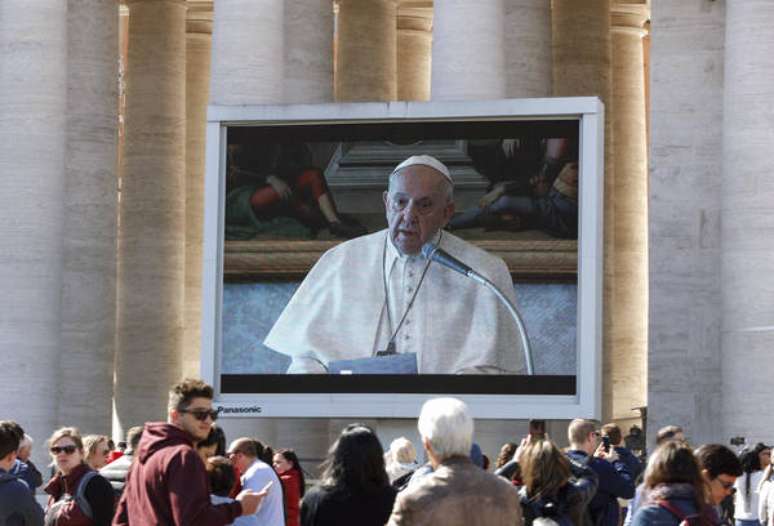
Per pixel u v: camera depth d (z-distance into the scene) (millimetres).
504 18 103438
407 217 88062
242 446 56625
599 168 86625
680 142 95438
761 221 90125
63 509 52188
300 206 89500
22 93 104000
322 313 88938
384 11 134875
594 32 128250
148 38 132750
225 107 89812
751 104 90688
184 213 135125
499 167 87438
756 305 89812
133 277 129750
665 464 42156
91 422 107375
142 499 41312
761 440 89188
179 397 42031
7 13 104625
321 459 111625
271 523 55125
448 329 87500
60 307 104688
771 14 90875
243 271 89688
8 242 103375
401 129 88438
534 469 47406
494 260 87188
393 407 87562
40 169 103688
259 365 89312
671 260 95125
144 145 131750
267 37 97875
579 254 86375
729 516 69875
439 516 35938
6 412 102500
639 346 141750
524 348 86688
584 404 85875
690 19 95688
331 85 108250
